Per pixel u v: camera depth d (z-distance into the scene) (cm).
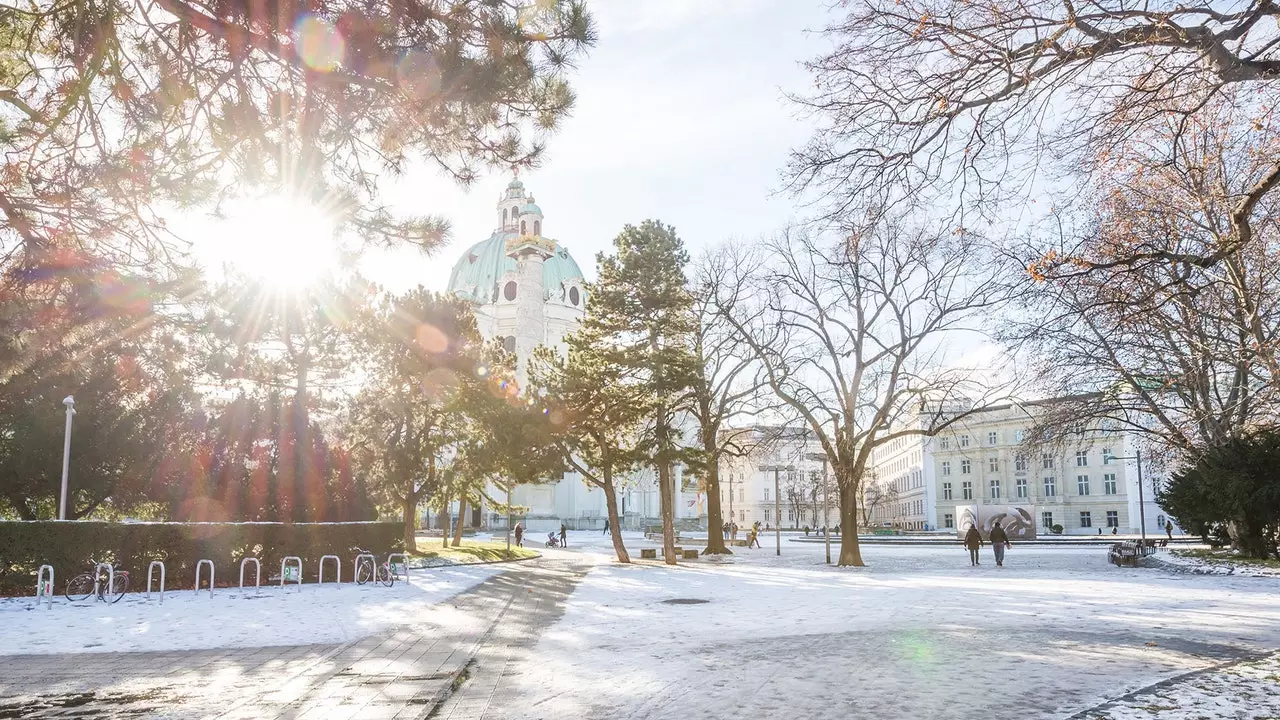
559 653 1193
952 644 1243
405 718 793
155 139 782
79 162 797
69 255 830
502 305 11519
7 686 958
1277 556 3108
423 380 3991
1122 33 715
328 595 2166
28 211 830
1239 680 923
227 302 1095
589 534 9169
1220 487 3136
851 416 3419
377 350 3888
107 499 3209
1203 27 723
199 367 3114
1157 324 1706
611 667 1068
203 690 932
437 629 1473
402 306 4078
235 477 3225
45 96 815
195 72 754
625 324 3688
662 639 1334
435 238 851
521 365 9238
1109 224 1280
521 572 3138
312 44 661
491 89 726
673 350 3572
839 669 1035
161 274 905
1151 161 991
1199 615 1611
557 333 11575
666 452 3547
